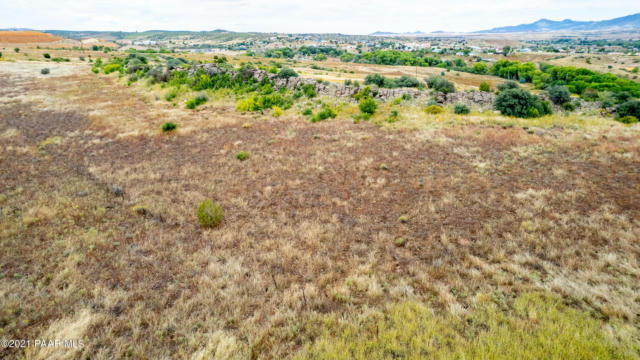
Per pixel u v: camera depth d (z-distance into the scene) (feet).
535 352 15.34
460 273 23.13
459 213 32.76
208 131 71.10
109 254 25.62
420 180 42.37
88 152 57.06
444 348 16.05
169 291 21.59
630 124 69.36
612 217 29.09
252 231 30.50
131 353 16.53
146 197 37.55
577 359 14.76
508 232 28.45
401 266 24.58
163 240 28.37
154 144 61.98
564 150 50.78
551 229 28.19
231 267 24.21
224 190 40.83
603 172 40.70
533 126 67.82
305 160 51.75
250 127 74.13
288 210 35.24
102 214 32.73
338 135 65.87
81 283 21.93
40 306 19.52
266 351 16.62
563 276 21.77
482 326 17.65
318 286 22.16
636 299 18.94
